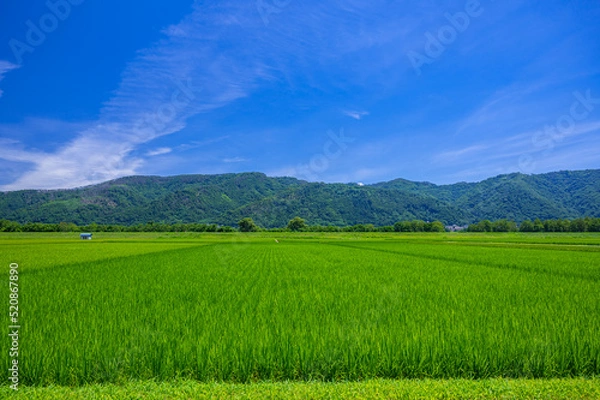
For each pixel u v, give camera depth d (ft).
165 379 18.67
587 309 31.14
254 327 24.98
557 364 20.27
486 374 19.89
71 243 173.06
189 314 28.94
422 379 19.31
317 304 33.24
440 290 41.52
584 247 147.23
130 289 42.52
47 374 18.56
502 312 29.73
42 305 32.63
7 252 110.73
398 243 191.01
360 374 19.66
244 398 15.35
